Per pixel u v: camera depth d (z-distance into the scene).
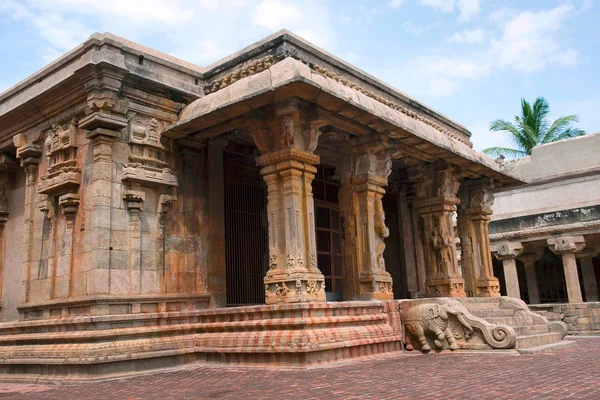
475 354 9.91
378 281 11.70
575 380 6.51
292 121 10.13
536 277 24.14
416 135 11.76
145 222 10.82
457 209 16.62
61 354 9.71
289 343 8.97
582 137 21.75
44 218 11.50
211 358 10.33
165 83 11.19
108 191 10.28
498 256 21.53
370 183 12.05
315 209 14.50
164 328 10.30
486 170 15.03
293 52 11.03
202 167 12.10
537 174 22.50
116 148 10.60
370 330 10.38
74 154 10.91
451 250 14.70
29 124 12.12
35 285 11.31
